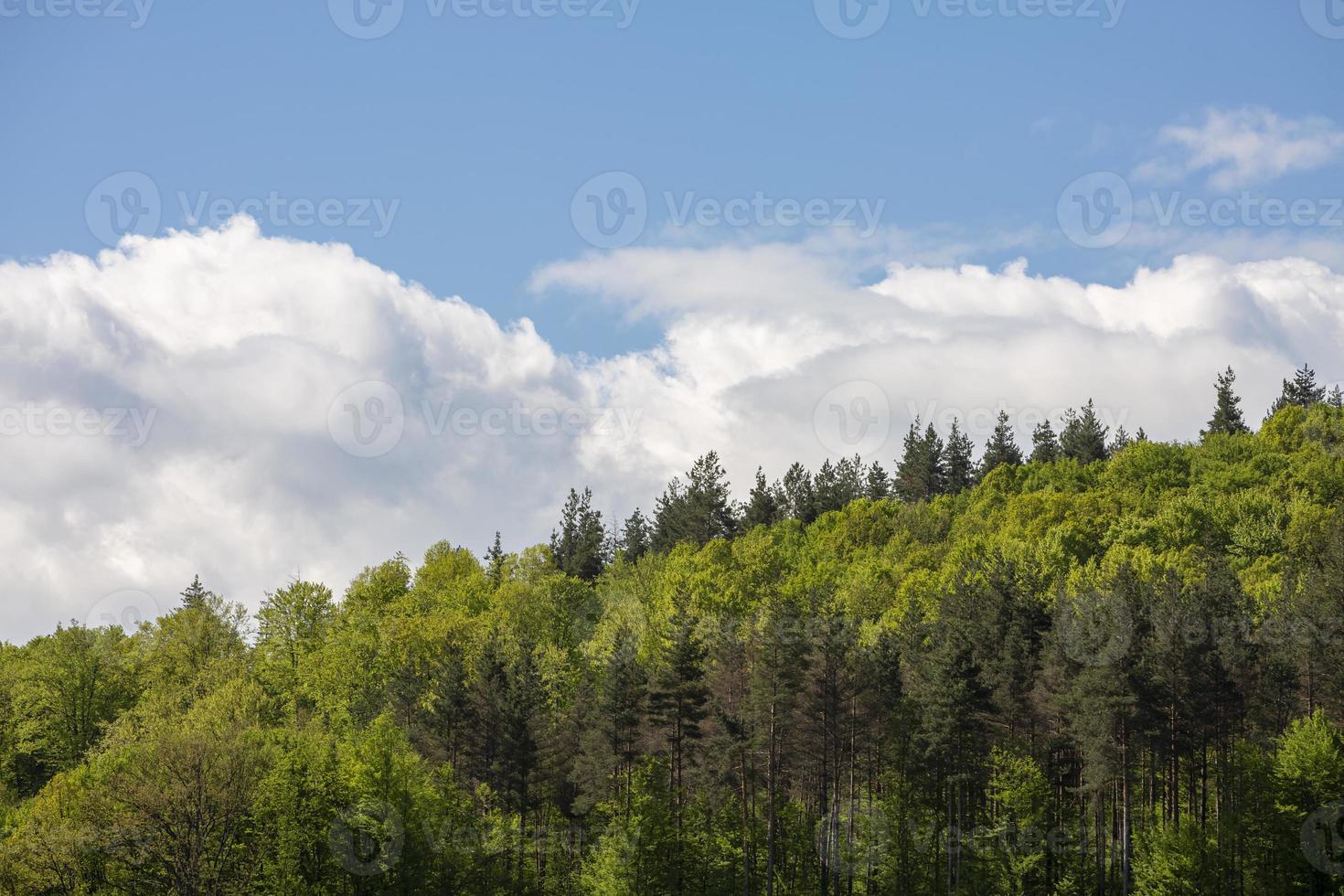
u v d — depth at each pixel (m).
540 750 79.50
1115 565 111.56
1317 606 81.69
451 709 85.12
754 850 78.12
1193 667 72.81
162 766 66.88
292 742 71.19
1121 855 75.31
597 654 108.06
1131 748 74.56
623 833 70.50
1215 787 77.19
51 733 108.88
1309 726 68.44
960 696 74.31
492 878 71.25
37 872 63.59
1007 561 97.31
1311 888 64.81
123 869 64.06
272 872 65.25
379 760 67.31
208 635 115.19
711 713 79.44
